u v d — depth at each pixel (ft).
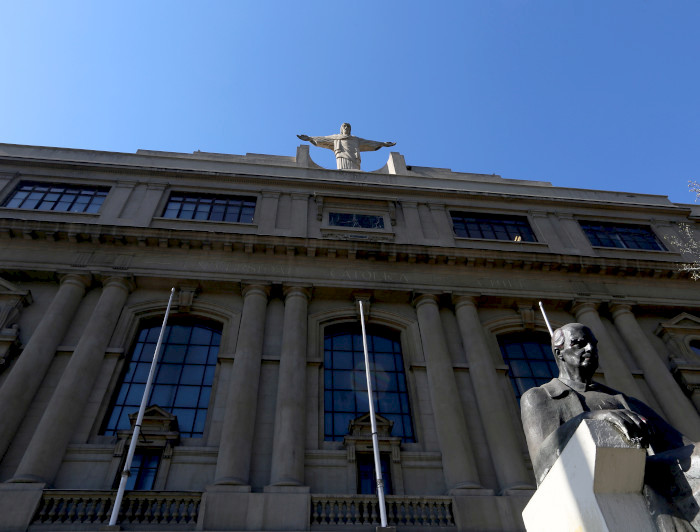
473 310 69.56
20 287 64.75
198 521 43.88
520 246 81.15
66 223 68.08
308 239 71.61
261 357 60.34
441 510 48.03
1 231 67.15
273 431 53.98
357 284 69.82
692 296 77.51
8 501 43.55
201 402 57.41
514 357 69.15
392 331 68.59
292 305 66.13
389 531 42.52
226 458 49.57
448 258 73.97
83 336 58.34
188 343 63.46
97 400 54.29
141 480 49.19
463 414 58.03
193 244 70.03
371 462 53.31
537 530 18.99
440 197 87.35
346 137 98.94
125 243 69.31
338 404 59.31
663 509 14.56
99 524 42.96
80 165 80.59
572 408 20.30
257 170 87.61
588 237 87.30
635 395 62.44
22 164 79.71
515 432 58.44
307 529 44.55
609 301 73.77
